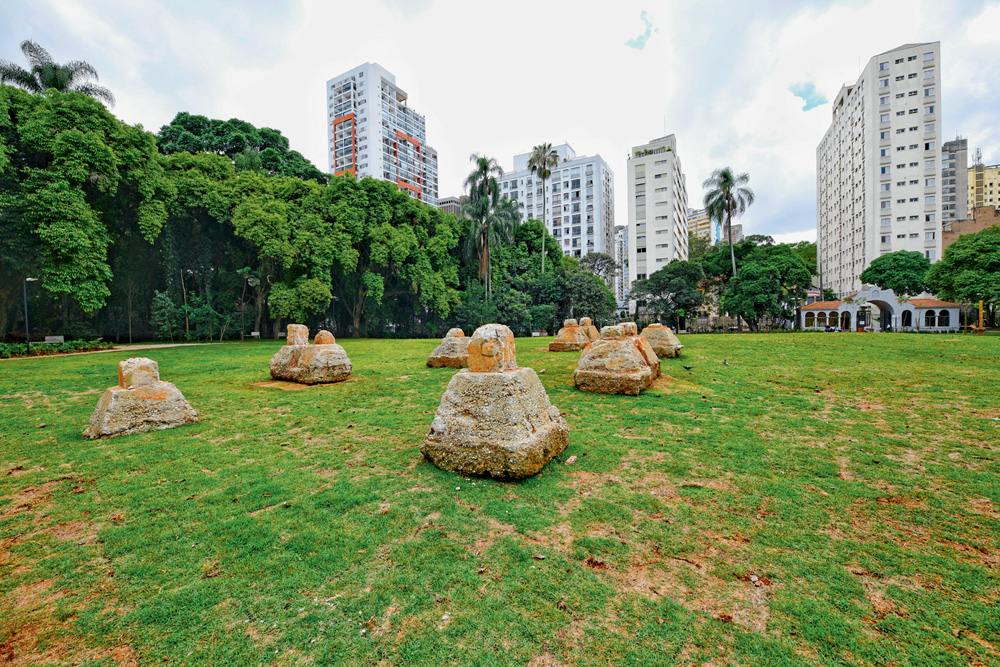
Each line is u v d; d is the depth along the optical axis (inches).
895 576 100.2
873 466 166.4
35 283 856.9
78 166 716.0
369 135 2915.8
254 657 81.2
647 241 2135.8
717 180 1557.6
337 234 1090.1
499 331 176.1
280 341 1056.2
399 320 1526.8
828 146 2431.1
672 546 114.4
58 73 868.0
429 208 1389.0
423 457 180.9
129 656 82.0
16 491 153.9
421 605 94.0
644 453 185.6
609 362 312.8
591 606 92.8
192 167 1033.5
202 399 305.9
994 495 139.8
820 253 2664.9
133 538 121.2
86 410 277.7
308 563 108.8
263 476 165.8
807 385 332.2
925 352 528.7
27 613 92.8
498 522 128.2
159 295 1004.6
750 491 146.3
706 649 81.2
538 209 3009.4
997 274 1082.1
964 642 80.8
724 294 1523.1
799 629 85.2
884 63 1770.4
